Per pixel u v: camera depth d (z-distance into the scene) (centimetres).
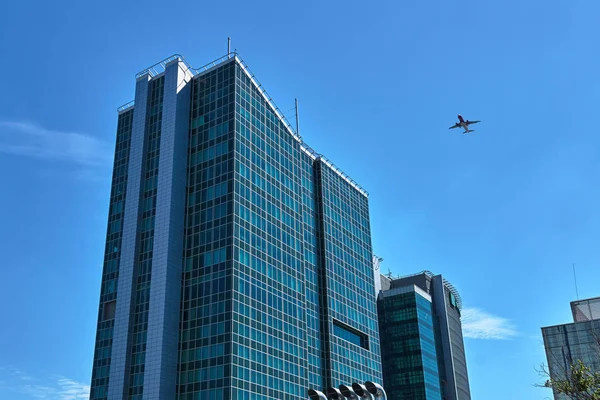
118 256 9438
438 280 18612
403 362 15562
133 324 8769
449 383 17138
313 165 12469
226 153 9356
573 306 17450
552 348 14575
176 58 10288
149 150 9950
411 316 15962
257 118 10150
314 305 10994
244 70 10150
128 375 8438
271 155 10288
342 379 11012
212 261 8769
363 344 12344
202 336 8381
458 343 18950
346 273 12362
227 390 7800
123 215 9738
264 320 8862
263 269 9181
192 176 9625
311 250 11412
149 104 10300
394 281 18362
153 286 8781
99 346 8969
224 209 8969
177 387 8306
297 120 12444
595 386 3788
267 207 9744
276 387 8694
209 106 9962
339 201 12938
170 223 9044
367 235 13900
